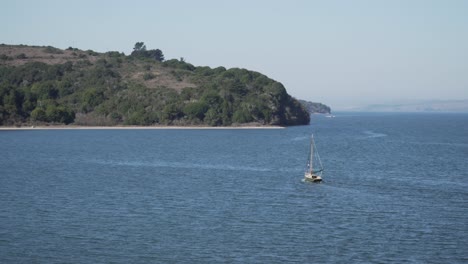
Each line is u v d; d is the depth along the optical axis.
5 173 122.25
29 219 78.50
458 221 80.00
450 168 139.00
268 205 89.25
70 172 125.31
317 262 62.06
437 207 89.31
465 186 110.56
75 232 72.25
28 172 124.25
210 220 78.81
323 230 74.19
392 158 162.75
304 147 198.00
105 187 104.75
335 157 164.88
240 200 93.12
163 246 66.94
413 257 64.00
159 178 117.62
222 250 65.69
